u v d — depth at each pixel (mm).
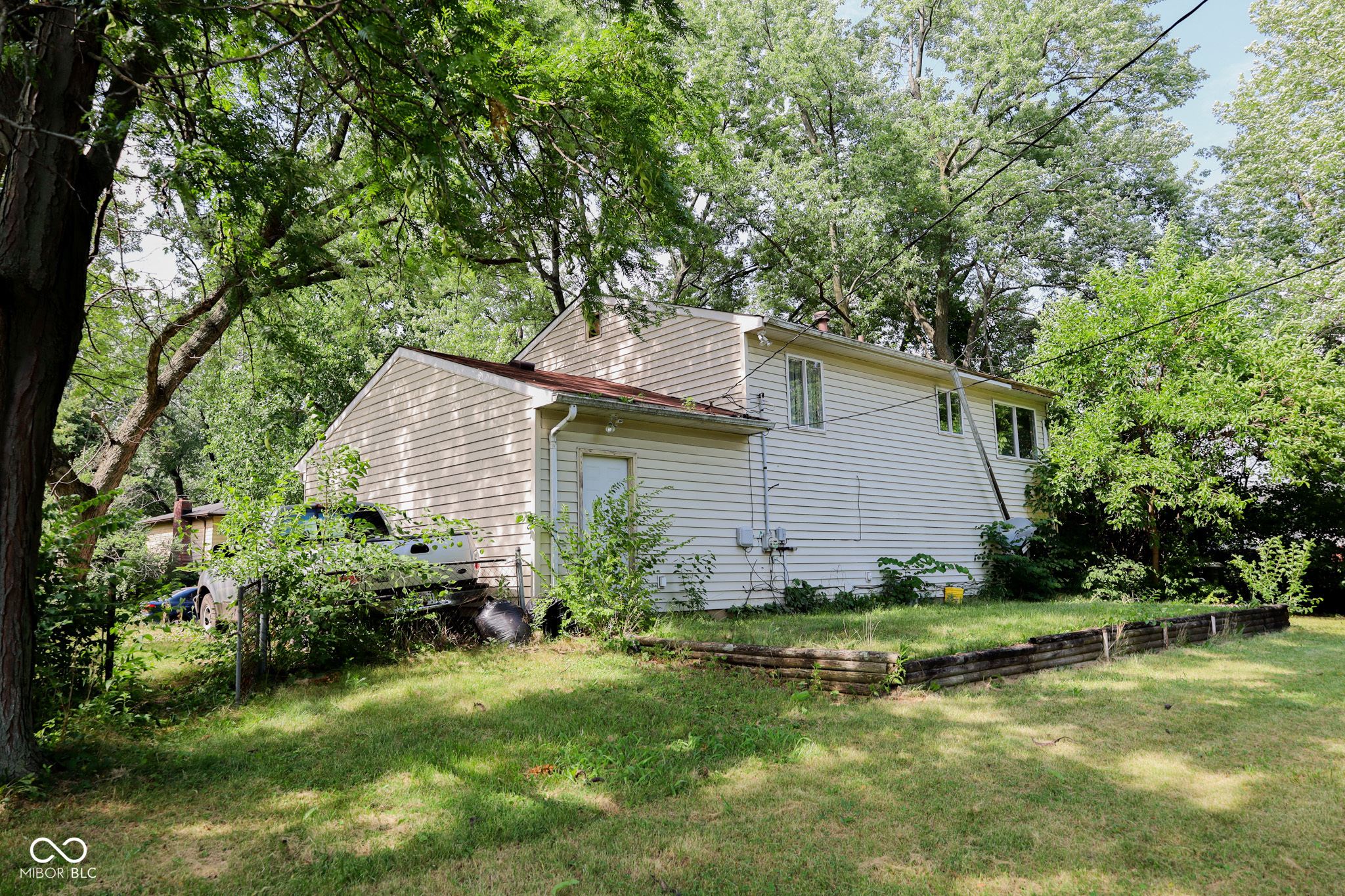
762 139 26266
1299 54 19672
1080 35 27438
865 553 15016
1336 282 17625
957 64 29344
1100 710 5699
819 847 3357
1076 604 14031
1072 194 27594
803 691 6352
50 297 4617
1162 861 3215
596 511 9523
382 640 7977
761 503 13258
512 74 6570
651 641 8156
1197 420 13688
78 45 4816
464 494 11680
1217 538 15547
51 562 4992
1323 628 11695
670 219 8016
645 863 3221
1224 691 6406
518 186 7578
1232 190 23016
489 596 9672
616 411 10719
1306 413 13672
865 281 26875
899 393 16500
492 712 5801
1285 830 3531
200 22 5836
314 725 5559
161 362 13961
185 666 7832
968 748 4770
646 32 7039
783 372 13953
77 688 5293
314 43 6512
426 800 3975
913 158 26531
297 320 13906
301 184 7516
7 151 4914
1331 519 14359
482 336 26141
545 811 3764
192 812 3938
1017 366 33312
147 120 6371
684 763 4520
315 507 8672
